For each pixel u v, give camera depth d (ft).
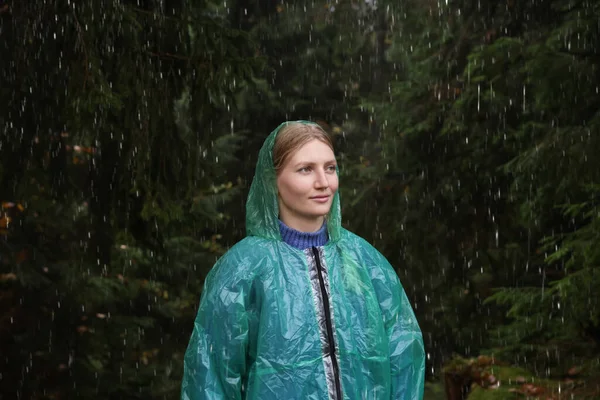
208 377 7.95
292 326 7.98
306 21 58.70
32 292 25.38
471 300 35.12
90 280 27.27
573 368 22.53
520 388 20.29
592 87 22.34
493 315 35.37
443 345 37.86
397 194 33.58
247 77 20.54
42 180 20.17
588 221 26.84
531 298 24.35
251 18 58.65
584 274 20.94
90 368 25.58
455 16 32.48
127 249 30.22
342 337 8.06
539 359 24.09
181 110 38.86
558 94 22.59
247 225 8.54
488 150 29.99
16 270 24.77
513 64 26.02
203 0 21.81
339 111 59.47
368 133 57.16
